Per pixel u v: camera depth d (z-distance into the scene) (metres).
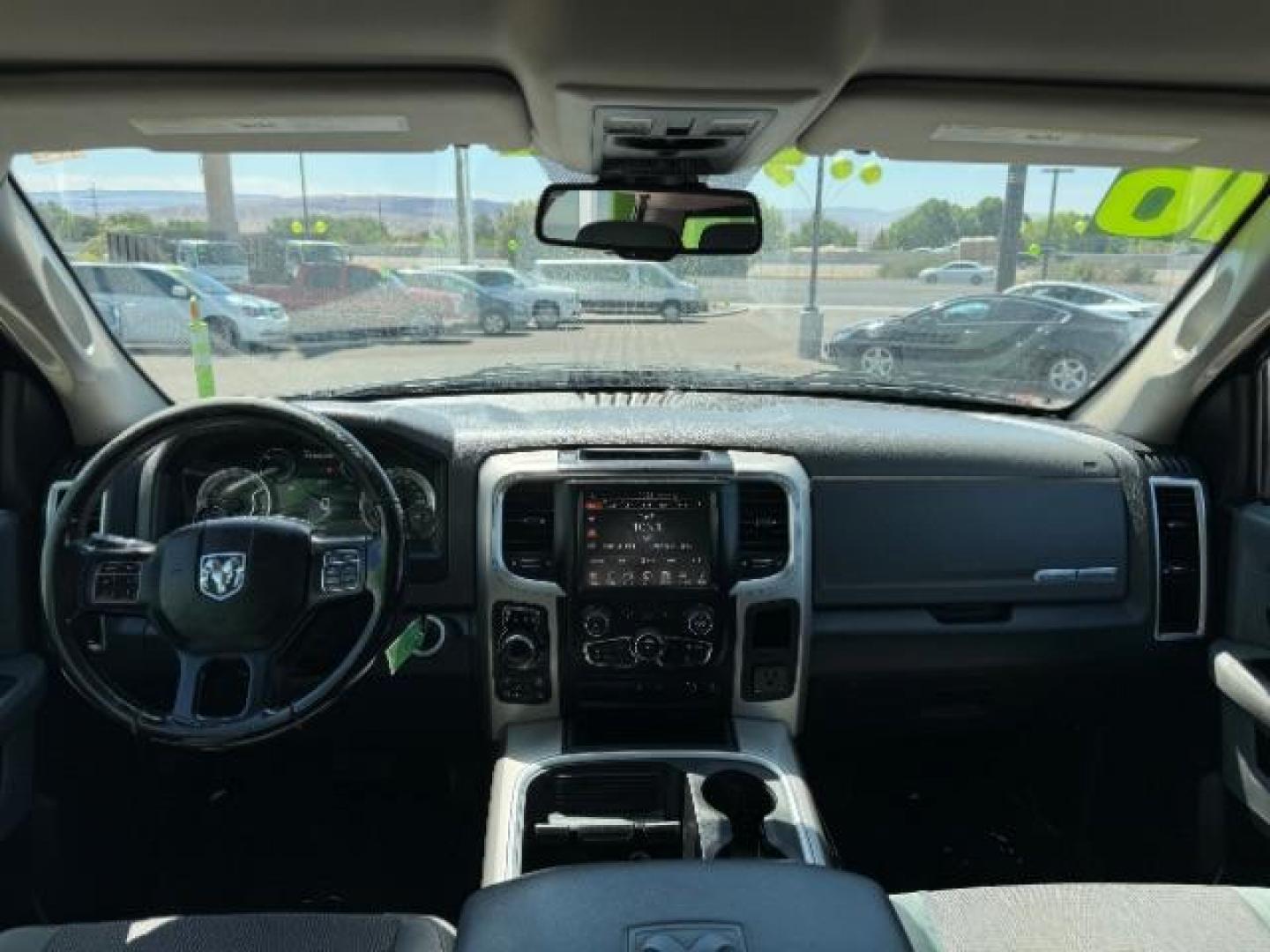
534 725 2.36
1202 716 2.49
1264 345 2.34
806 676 2.42
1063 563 2.50
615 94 1.51
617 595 2.30
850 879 1.39
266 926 1.51
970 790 2.92
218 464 2.29
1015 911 1.59
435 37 1.38
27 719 2.22
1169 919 1.56
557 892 1.37
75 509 1.73
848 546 2.47
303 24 1.35
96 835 2.49
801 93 1.50
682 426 2.47
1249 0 1.26
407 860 2.63
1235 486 2.45
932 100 1.60
